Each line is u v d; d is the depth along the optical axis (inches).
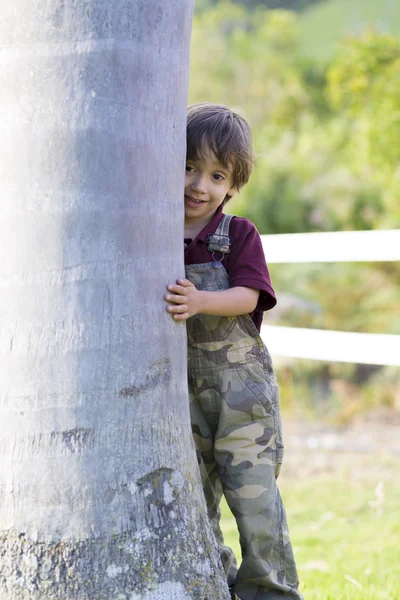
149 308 103.8
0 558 98.7
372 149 527.5
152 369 104.1
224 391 131.3
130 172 99.8
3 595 98.1
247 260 132.0
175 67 104.3
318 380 447.8
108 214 98.7
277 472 135.8
